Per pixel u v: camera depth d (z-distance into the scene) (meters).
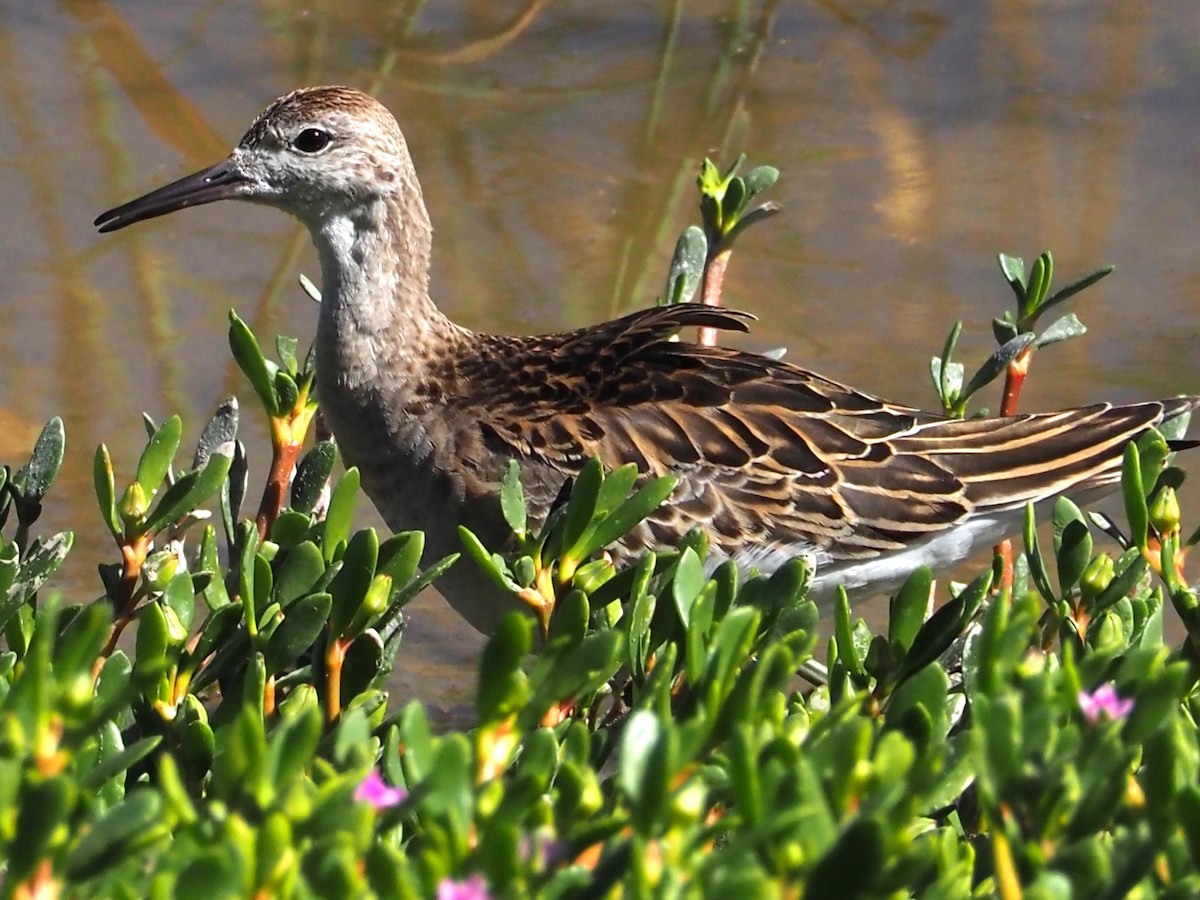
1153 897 4.77
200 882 4.03
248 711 4.51
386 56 17.36
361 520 12.48
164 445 6.89
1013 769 4.59
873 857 4.20
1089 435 10.84
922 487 10.69
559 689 5.14
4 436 12.95
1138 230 15.13
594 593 6.77
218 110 16.38
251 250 15.00
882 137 16.33
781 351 11.66
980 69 17.22
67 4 17.64
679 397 10.69
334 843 4.35
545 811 4.86
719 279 11.30
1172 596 6.76
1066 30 17.70
